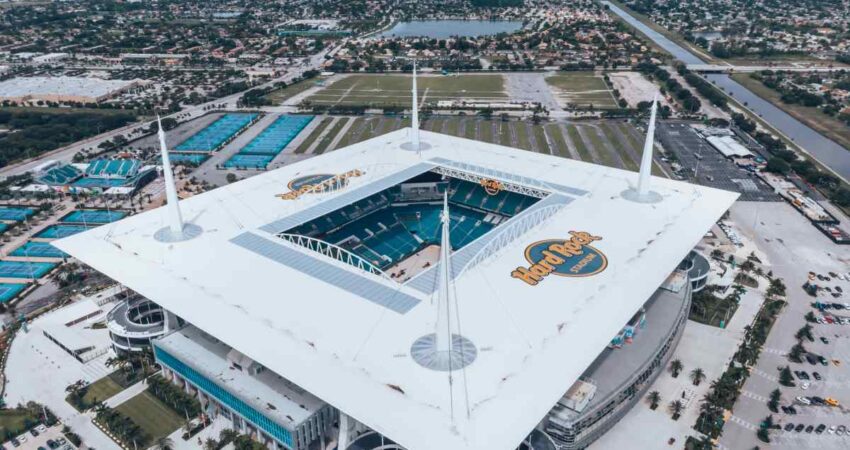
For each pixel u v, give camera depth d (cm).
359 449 13225
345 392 12725
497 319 15138
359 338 14500
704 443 14550
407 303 15912
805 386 16862
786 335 19188
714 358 18075
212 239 19525
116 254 18538
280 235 19938
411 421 11881
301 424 13950
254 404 14500
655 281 16950
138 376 17538
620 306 15775
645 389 16450
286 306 15862
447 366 13388
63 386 17188
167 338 16950
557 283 16838
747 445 14950
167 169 18775
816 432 15350
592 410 14212
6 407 16375
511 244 19050
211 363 15925
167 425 15750
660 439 15075
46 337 19488
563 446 14188
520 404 12338
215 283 16938
